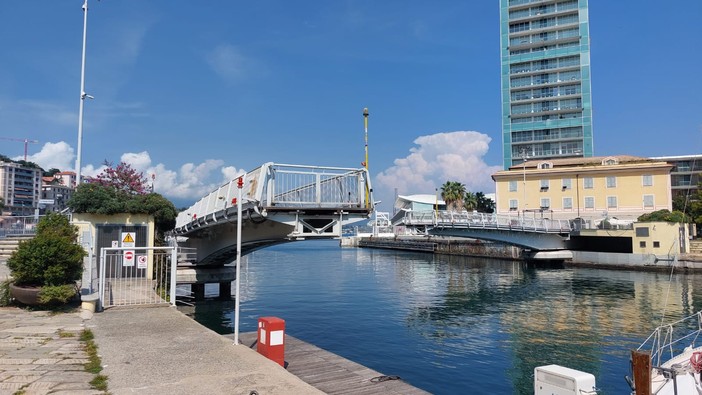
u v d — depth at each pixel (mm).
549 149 90312
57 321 12242
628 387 14938
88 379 7531
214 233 25250
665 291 35969
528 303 32031
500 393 14344
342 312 28203
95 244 22062
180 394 6887
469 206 87562
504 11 94750
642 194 64000
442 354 18891
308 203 14453
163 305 14844
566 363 17641
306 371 9523
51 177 168625
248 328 23156
